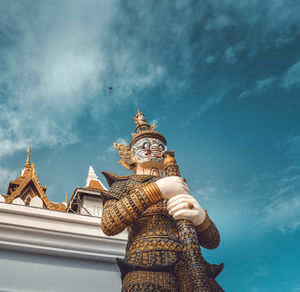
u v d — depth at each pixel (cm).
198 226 332
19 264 493
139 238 322
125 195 362
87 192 658
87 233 525
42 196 768
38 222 515
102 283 512
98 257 524
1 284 469
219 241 362
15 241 495
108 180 407
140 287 280
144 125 490
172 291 282
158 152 431
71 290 493
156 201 327
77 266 517
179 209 314
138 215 324
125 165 451
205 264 311
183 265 296
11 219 504
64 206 765
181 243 313
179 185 329
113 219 321
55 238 512
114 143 468
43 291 482
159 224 330
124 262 301
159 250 306
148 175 391
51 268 504
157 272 291
